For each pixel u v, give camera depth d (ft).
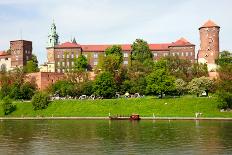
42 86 553.64
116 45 650.84
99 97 470.80
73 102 441.27
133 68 550.36
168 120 357.82
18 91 497.46
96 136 250.16
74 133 267.59
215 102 398.62
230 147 201.26
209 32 629.92
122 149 200.64
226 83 398.01
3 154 191.62
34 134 266.16
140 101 422.41
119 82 505.66
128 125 315.78
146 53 649.20
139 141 225.97
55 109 433.89
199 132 260.21
